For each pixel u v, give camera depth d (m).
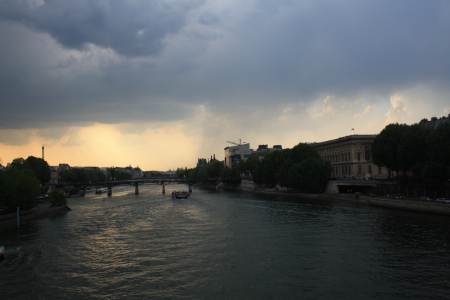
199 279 51.78
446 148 108.00
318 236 75.88
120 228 95.88
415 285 47.06
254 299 44.22
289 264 57.00
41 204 149.62
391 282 48.22
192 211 131.50
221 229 88.75
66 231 93.31
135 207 153.12
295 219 100.56
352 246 66.50
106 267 58.78
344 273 52.06
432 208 100.25
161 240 77.88
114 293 47.84
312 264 56.66
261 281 49.97
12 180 111.38
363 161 181.75
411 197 122.25
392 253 61.03
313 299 43.69
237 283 49.56
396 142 128.12
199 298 45.19
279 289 46.94
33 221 115.50
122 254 66.69
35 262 62.56
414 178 126.44
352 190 169.12
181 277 52.91
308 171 173.50
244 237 77.81
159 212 131.50
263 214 114.00
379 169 180.50
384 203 120.69
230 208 136.00
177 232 86.81
